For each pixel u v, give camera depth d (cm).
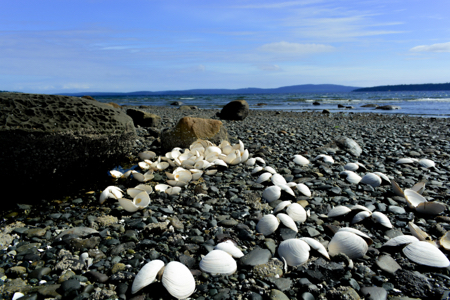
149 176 471
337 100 4250
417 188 417
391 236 311
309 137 877
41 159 382
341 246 276
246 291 226
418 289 227
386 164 591
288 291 226
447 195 418
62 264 251
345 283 235
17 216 350
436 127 1159
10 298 214
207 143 615
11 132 358
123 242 294
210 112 2069
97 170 465
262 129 1027
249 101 4241
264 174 463
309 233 310
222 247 268
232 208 375
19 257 264
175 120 1352
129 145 509
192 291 225
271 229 310
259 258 262
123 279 234
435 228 322
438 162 597
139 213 354
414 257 261
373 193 427
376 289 224
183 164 520
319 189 439
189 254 274
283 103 3659
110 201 394
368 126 1202
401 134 969
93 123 440
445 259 255
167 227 314
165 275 226
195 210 360
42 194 403
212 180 480
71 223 336
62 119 414
